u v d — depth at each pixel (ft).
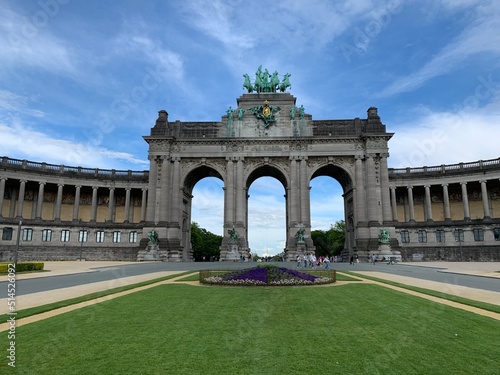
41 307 61.82
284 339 43.19
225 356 37.27
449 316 55.31
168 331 46.57
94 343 41.39
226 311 59.00
